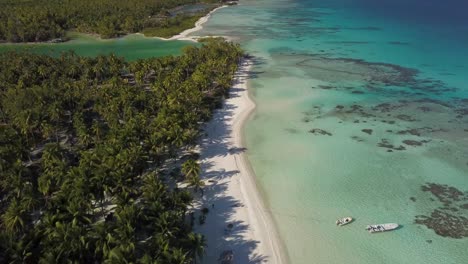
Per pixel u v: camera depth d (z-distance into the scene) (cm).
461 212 6178
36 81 10844
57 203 5038
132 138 6788
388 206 6309
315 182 6906
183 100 8875
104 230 4484
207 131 8744
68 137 8112
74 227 4469
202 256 5019
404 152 7925
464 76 12644
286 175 7100
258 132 8725
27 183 5750
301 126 9025
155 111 8712
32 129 7638
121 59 12350
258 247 5444
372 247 5481
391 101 10569
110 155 6216
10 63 11544
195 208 6178
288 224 5900
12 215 4878
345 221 5903
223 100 10512
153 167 6950
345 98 10750
